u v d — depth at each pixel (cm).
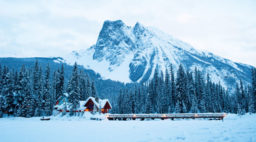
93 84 10356
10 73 7138
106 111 8275
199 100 8794
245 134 1516
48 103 7544
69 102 6950
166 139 1564
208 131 1888
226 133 1642
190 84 8719
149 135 1886
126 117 5925
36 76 7781
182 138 1548
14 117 6328
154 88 10738
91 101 7700
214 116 5397
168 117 5666
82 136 2077
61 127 3241
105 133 2261
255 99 8056
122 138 1795
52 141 1833
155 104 9988
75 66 7300
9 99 6525
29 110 6575
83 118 6172
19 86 6794
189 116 5553
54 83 9256
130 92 9669
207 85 10031
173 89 8619
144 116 5828
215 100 9894
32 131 2667
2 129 2986
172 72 8888
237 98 10494
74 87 7069
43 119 5681
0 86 7512
